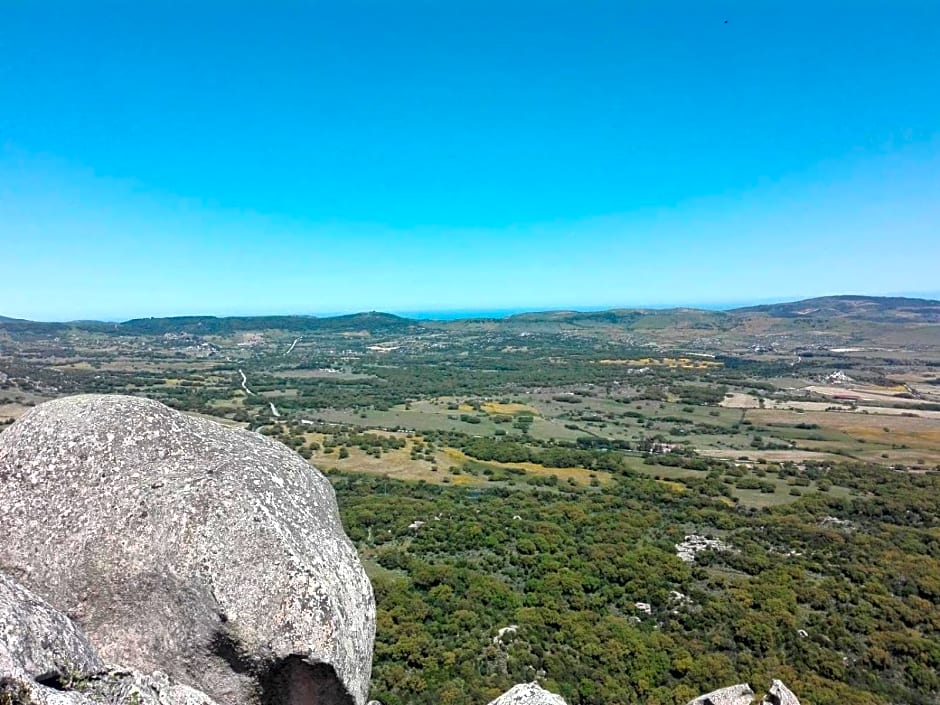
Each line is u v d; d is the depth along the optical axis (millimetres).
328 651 7988
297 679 7996
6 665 6105
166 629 8031
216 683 7941
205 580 7973
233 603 7883
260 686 8008
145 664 7984
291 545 8461
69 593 8117
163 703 7090
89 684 6945
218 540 8227
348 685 8312
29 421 9336
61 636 7137
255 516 8508
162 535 8266
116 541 8273
